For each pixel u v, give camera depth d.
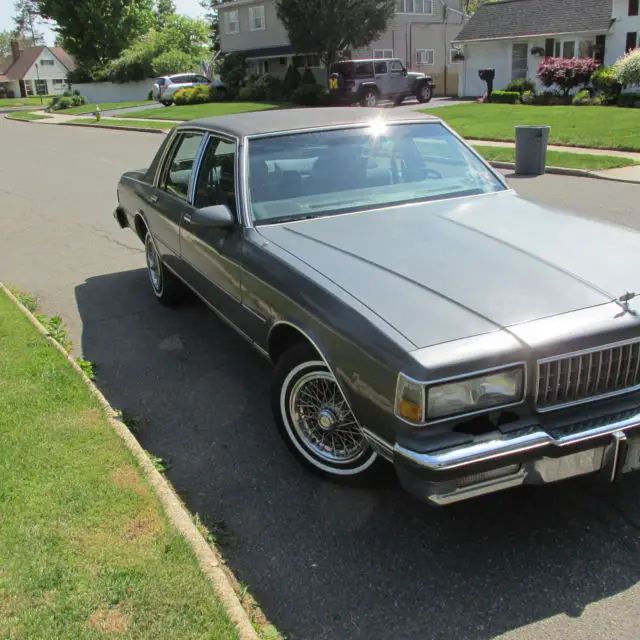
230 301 4.08
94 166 16.34
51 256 8.13
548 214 3.99
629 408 2.77
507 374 2.60
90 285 6.91
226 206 4.00
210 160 4.60
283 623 2.57
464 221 3.82
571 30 28.83
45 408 3.88
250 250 3.71
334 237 3.62
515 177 12.27
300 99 32.53
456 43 33.50
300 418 3.44
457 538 3.01
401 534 3.04
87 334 5.58
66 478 3.17
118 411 4.12
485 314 2.77
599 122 18.53
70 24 57.34
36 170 16.11
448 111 24.83
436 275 3.10
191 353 5.12
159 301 6.24
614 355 2.75
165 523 2.86
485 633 2.49
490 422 2.64
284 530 3.09
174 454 3.76
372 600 2.67
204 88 38.03
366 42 32.62
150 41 54.12
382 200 4.15
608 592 2.66
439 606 2.62
